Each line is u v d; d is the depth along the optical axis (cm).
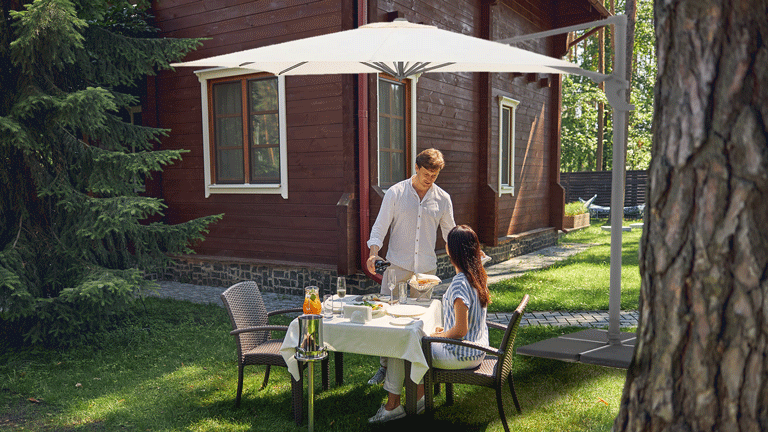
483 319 342
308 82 739
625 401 177
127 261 572
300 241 770
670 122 161
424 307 376
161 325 592
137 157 538
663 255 163
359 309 344
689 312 157
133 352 501
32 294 495
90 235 521
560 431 337
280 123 764
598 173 2192
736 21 148
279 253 791
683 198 158
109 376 442
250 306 399
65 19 466
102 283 480
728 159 149
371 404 383
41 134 511
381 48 367
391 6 746
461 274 340
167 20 853
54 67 543
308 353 287
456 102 948
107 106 511
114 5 817
